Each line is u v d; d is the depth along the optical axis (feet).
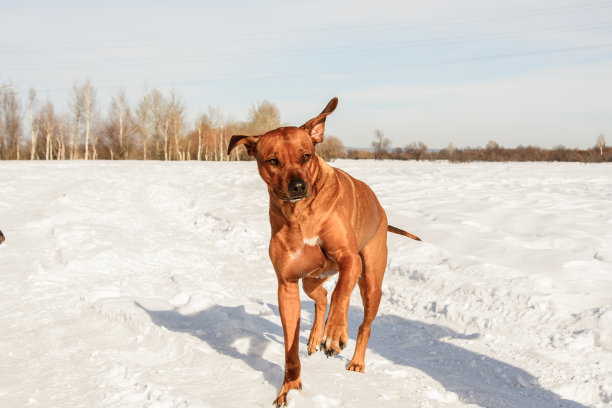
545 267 23.50
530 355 15.58
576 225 31.96
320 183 12.13
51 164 99.09
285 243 12.19
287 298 12.41
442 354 16.16
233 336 16.15
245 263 31.45
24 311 20.11
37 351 15.52
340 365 14.69
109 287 22.86
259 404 11.82
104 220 43.42
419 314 20.67
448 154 181.16
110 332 17.48
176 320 18.69
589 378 13.85
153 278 26.40
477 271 23.40
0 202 49.39
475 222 33.27
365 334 14.43
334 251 12.15
